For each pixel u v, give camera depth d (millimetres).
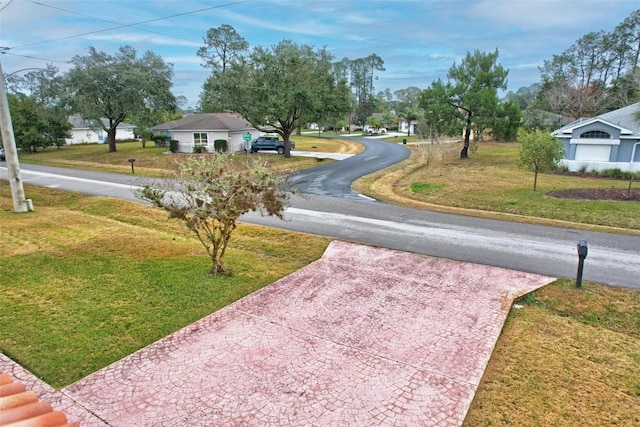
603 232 10633
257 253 9016
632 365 4809
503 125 25953
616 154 21438
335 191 16922
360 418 3906
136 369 4695
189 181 6957
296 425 3816
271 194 7109
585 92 41094
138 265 7996
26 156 34094
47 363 4789
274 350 5113
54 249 8992
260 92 25000
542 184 18297
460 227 11180
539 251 9094
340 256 8750
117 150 36156
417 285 7188
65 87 31469
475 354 5016
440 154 20906
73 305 6281
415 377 4559
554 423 3846
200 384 4430
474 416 3949
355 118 75875
